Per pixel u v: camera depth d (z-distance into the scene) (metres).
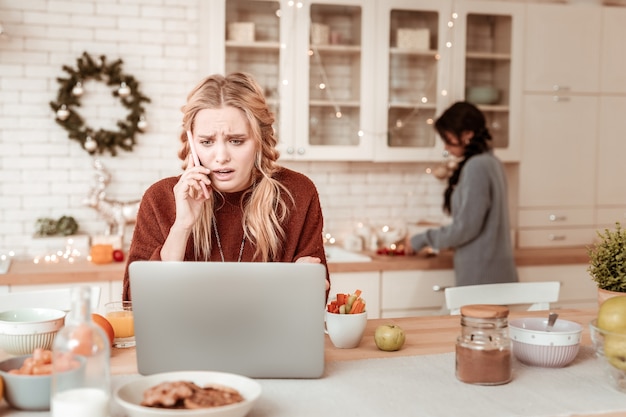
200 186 1.73
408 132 3.90
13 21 3.66
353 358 1.67
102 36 3.78
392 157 3.87
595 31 4.13
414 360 1.65
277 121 3.70
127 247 3.82
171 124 3.89
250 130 1.74
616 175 4.25
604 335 1.44
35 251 3.71
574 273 3.87
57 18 3.72
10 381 1.27
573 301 3.87
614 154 4.23
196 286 1.43
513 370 1.58
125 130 3.79
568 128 4.14
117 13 3.79
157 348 1.45
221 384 1.30
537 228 4.15
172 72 3.88
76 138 3.73
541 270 3.82
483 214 3.36
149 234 1.90
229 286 1.43
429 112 3.92
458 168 3.61
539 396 1.39
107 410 1.19
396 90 3.87
